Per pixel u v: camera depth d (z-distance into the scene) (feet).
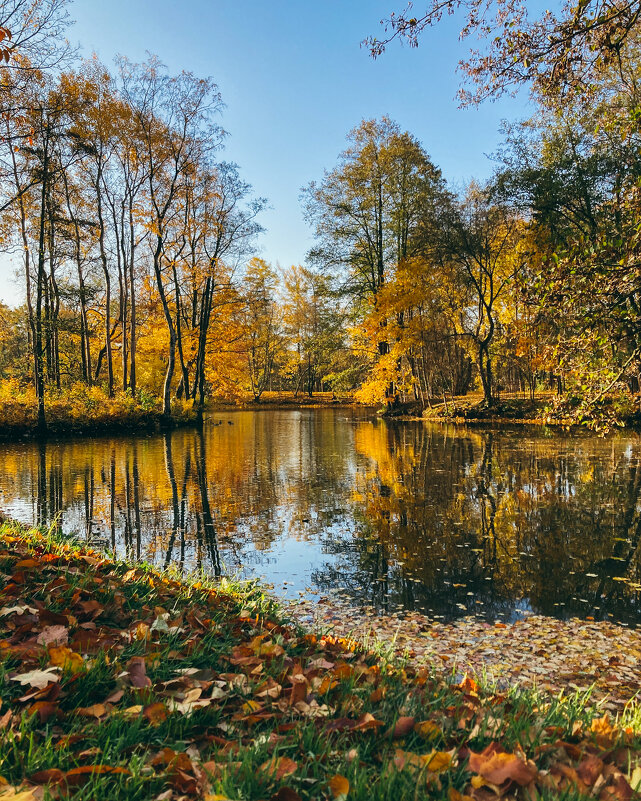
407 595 18.90
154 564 20.11
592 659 13.84
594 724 7.54
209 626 11.12
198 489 37.60
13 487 37.45
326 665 9.47
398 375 100.07
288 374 204.54
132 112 76.74
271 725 7.13
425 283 95.76
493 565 22.11
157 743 6.41
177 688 7.89
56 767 5.57
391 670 10.12
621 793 5.32
